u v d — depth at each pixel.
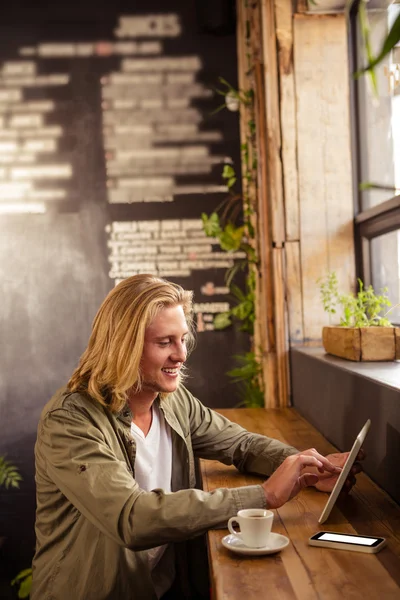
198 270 4.23
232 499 1.53
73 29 4.24
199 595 2.14
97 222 4.23
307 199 3.44
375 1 3.15
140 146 4.25
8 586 4.12
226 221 4.23
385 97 3.09
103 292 4.22
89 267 4.22
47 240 4.22
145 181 4.24
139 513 1.46
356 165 3.44
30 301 4.21
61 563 1.67
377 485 1.91
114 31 4.24
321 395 2.63
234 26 4.19
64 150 4.25
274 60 3.43
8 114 4.25
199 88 4.24
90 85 4.24
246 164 4.09
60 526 1.70
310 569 1.30
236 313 4.14
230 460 2.09
